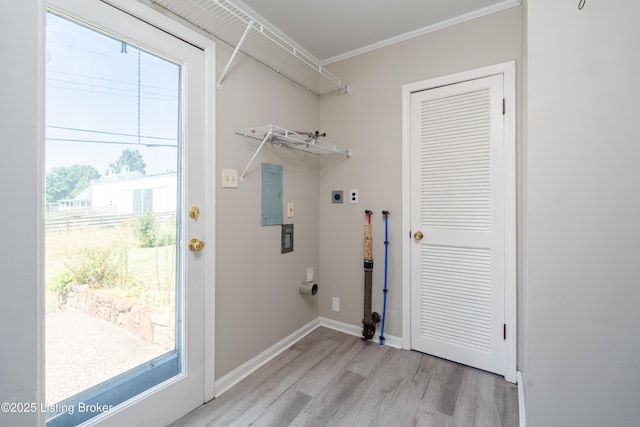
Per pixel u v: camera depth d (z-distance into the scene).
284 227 2.29
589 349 1.07
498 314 1.94
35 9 0.68
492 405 1.64
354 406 1.63
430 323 2.20
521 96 1.79
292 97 2.36
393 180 2.33
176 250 1.54
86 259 1.21
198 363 1.62
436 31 2.13
